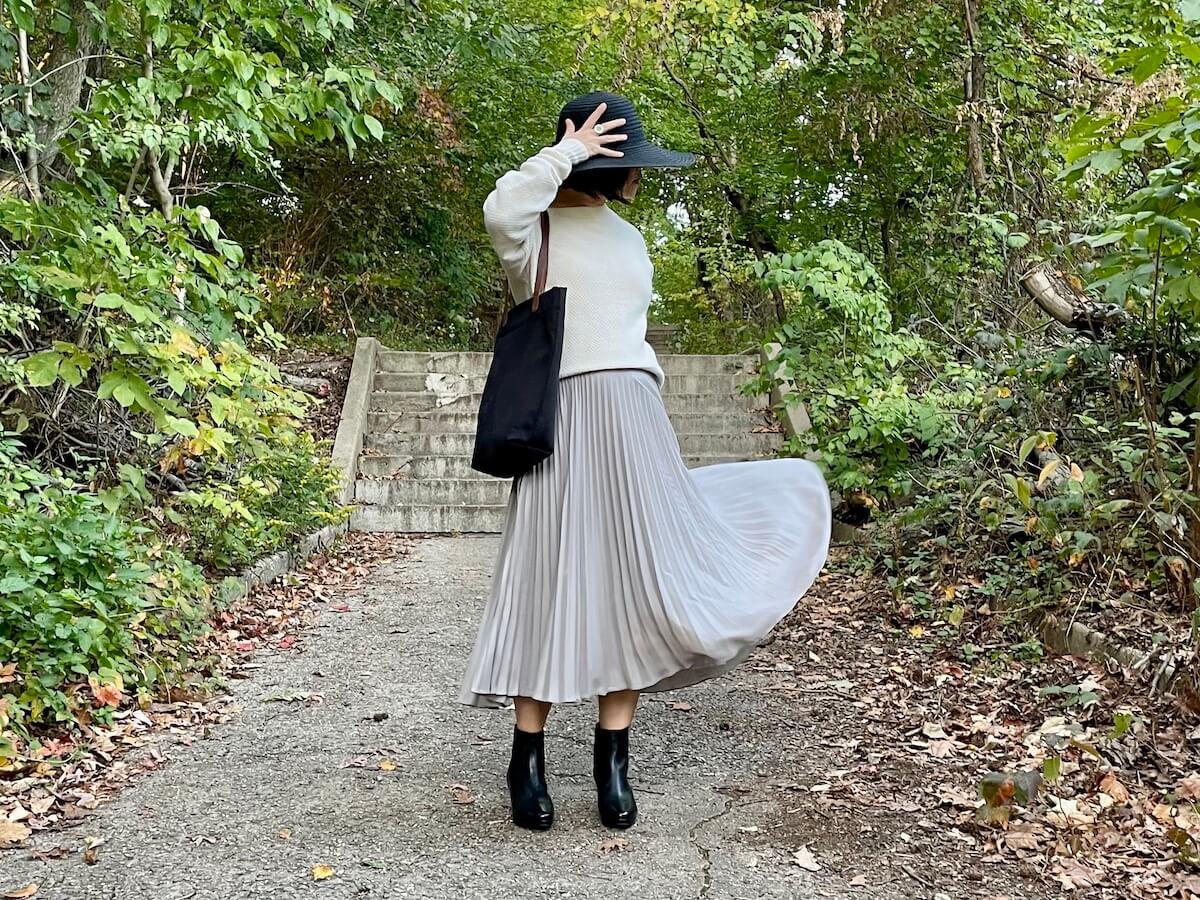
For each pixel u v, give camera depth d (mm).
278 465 5875
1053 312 5480
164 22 4750
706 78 9836
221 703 3584
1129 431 4715
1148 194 3301
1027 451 3713
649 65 9984
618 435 2482
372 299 11305
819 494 2674
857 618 4762
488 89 11195
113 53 5398
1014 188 7457
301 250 10656
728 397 8836
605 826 2543
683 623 2381
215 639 4273
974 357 6156
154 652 3707
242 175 9633
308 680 3875
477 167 11945
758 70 9383
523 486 2529
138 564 3793
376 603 5184
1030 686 3666
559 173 2441
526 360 2492
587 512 2469
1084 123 3562
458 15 9227
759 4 8641
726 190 10812
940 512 5289
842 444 5953
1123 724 2787
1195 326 4672
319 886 2215
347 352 9609
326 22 5164
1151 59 3527
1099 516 3834
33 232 4184
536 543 2500
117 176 6328
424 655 4242
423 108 9828
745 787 2846
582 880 2264
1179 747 3000
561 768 2986
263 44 6406
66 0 4809
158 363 4160
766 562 2592
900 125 8414
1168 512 3852
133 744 3129
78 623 3223
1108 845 2461
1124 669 3523
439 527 7539
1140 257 3541
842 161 9312
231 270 4938
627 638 2420
